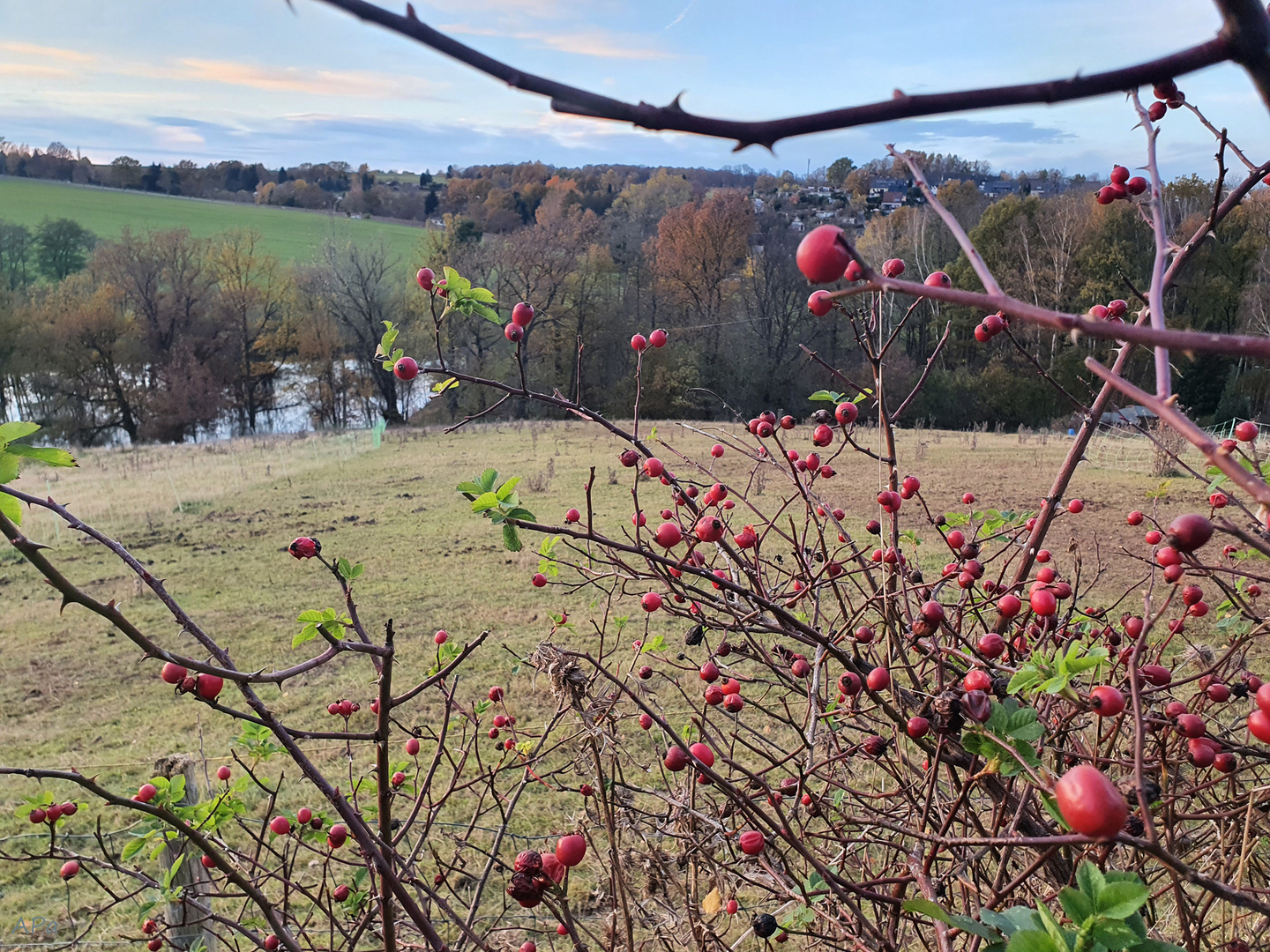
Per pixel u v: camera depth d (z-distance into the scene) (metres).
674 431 22.94
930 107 0.46
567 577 8.95
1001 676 1.47
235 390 36.66
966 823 1.91
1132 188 1.77
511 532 1.65
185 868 3.24
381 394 37.56
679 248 35.00
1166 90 1.49
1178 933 2.35
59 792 5.93
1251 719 0.96
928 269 30.36
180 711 7.35
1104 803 0.69
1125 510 11.57
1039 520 2.17
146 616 9.95
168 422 33.69
